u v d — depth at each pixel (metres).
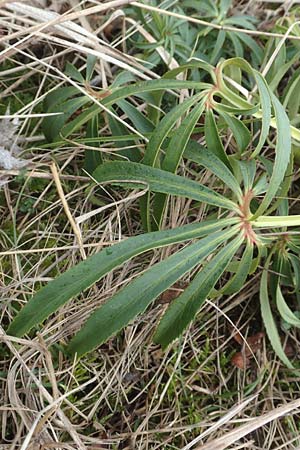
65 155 0.42
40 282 0.39
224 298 0.41
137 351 0.39
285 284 0.41
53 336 0.36
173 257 0.33
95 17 0.45
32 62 0.43
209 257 0.40
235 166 0.39
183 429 0.38
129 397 0.39
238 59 0.36
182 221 0.41
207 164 0.36
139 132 0.40
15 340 0.34
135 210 0.42
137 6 0.41
